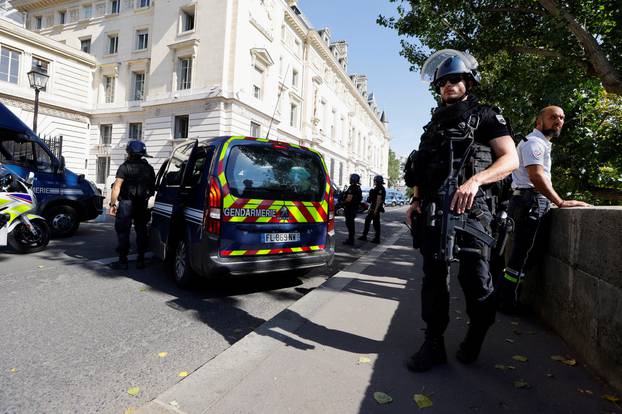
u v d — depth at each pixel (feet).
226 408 5.98
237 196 12.77
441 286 7.22
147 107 79.30
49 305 11.94
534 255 10.14
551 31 25.52
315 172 15.07
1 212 17.95
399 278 15.21
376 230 28.50
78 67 88.12
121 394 7.06
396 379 6.87
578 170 23.89
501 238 7.15
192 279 13.84
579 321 7.80
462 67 6.96
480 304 6.97
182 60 77.97
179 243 14.47
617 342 6.34
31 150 23.79
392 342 8.61
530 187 10.02
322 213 14.92
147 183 16.92
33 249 19.81
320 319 10.09
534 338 8.82
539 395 6.33
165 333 10.11
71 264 17.40
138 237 17.13
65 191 24.94
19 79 77.05
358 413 5.84
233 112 72.02
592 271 7.23
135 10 85.87
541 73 30.99
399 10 34.14
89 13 94.32
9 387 7.20
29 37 77.25
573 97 25.00
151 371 8.00
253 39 77.92
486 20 31.63
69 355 8.64
